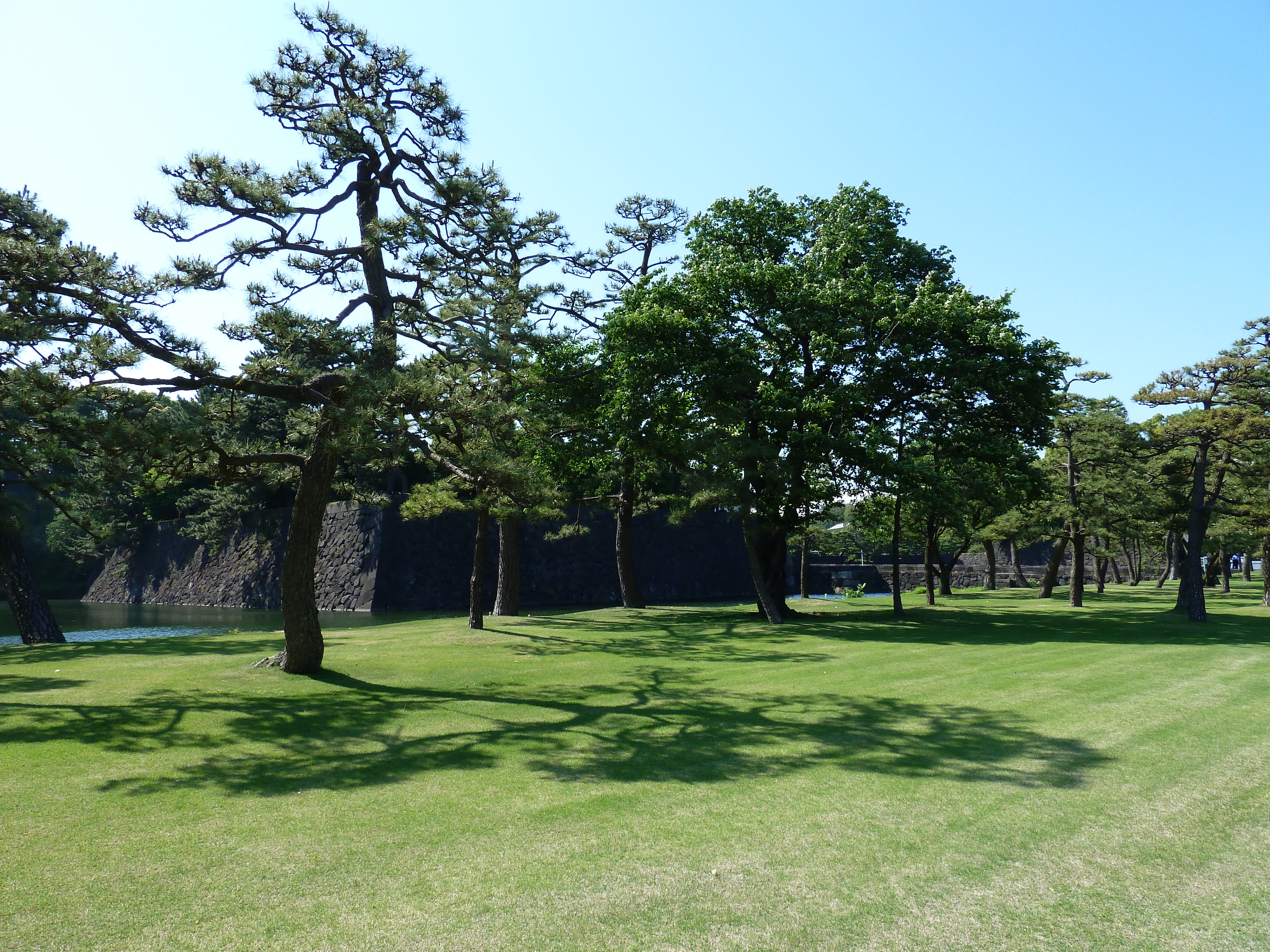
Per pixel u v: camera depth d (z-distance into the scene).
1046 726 11.38
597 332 27.42
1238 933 5.36
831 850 6.78
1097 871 6.35
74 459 14.51
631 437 25.94
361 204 17.22
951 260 30.64
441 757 10.02
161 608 53.91
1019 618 29.53
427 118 16.81
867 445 24.11
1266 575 35.25
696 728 11.61
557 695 14.54
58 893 5.98
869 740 10.70
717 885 6.09
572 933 5.35
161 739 11.04
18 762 9.82
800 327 25.61
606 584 56.72
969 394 26.34
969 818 7.56
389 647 22.03
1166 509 31.97
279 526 53.09
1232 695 13.66
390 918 5.56
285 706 13.33
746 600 59.44
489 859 6.62
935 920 5.54
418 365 14.03
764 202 29.56
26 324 11.96
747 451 24.75
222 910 5.69
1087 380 36.44
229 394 15.61
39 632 25.38
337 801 8.20
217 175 13.98
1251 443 27.88
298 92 15.70
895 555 30.66
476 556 27.42
